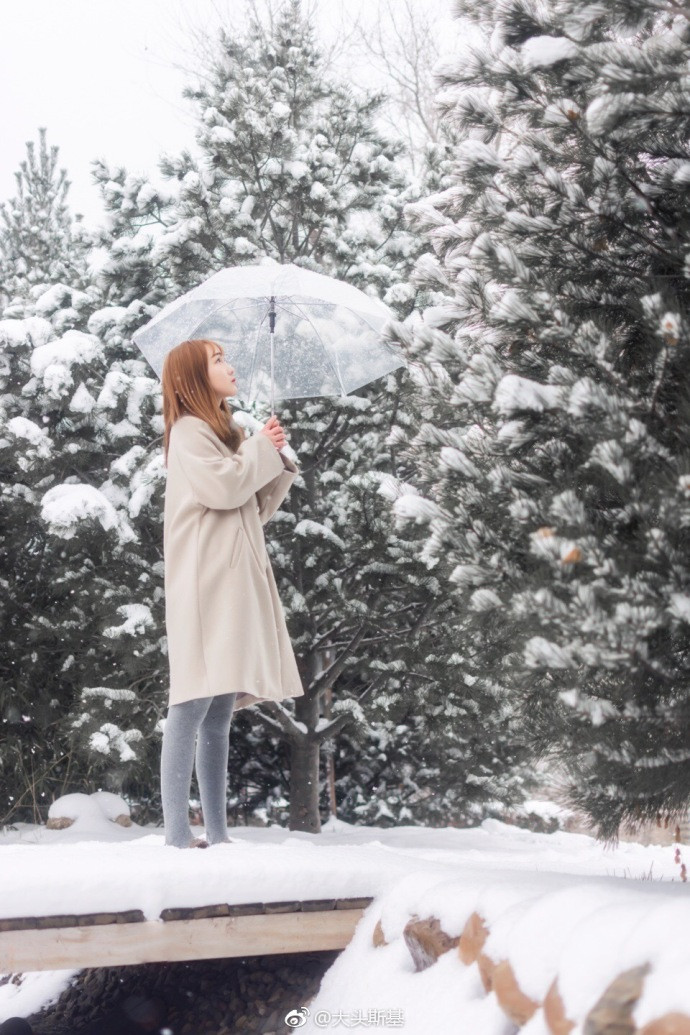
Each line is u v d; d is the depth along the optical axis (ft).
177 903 8.40
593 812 7.86
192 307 14.33
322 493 22.12
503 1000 5.81
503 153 9.39
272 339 13.99
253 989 10.21
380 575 21.42
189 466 11.01
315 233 24.50
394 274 23.56
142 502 19.97
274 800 26.48
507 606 7.50
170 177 24.13
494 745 24.54
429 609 21.34
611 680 7.50
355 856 10.05
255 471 11.16
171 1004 10.46
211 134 22.98
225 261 23.12
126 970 11.85
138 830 21.30
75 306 24.00
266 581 11.51
